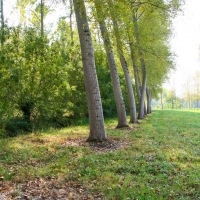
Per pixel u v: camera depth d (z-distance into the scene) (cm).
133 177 654
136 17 1641
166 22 1659
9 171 684
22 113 1445
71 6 1030
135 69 2545
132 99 2067
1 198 505
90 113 1126
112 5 830
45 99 1366
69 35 2072
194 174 676
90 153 922
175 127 1803
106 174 671
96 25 1066
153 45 1986
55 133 1445
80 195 550
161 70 2458
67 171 700
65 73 1461
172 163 784
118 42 1068
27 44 1316
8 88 1249
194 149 1014
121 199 525
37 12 2223
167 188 580
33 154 887
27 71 1308
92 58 1118
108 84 2609
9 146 1005
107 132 1445
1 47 1294
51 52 1412
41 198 522
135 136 1323
